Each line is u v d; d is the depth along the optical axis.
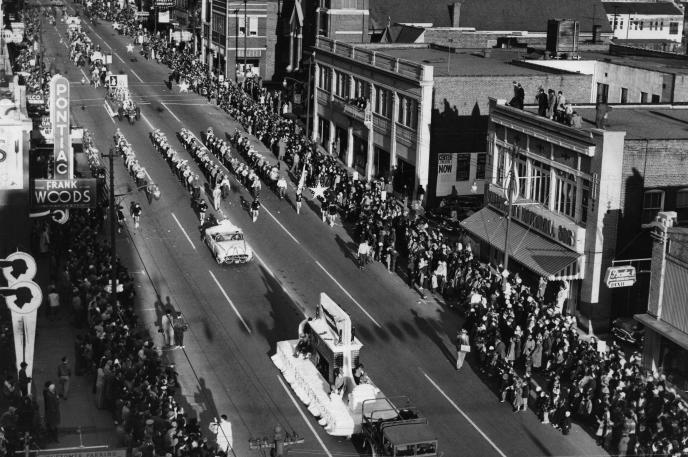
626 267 50.06
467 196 77.19
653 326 46.94
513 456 39.75
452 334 52.66
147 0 187.00
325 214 72.00
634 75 78.25
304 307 56.03
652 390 40.53
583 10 127.56
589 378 42.34
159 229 69.44
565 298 54.94
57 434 39.72
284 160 89.06
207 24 142.88
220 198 75.69
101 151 89.38
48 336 50.19
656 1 189.50
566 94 78.94
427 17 121.19
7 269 39.00
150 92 119.56
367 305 56.47
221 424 39.19
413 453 36.38
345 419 41.06
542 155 57.81
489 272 56.31
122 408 39.97
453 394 45.56
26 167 54.59
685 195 54.38
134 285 58.28
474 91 76.75
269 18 133.50
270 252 65.38
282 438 38.69
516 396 43.69
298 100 111.12
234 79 133.88
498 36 114.19
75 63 135.38
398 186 80.19
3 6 142.88
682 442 37.59
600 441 40.66
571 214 55.41
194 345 50.34
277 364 47.88
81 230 59.78
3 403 40.19
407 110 78.44
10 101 55.88
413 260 59.22
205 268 62.00
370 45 96.50
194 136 95.25
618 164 52.53
